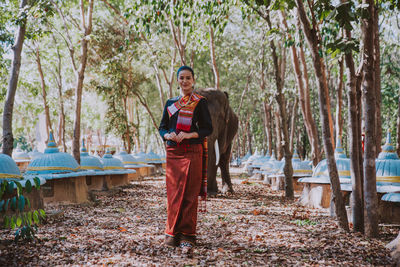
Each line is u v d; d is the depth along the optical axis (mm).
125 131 28078
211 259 4254
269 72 28125
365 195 5605
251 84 33156
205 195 4871
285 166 11734
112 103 27141
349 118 5902
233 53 26281
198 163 4770
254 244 5094
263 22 14930
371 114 5449
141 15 9430
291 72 26906
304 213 8266
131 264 4059
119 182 15438
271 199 11164
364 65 5402
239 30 25203
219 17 9742
